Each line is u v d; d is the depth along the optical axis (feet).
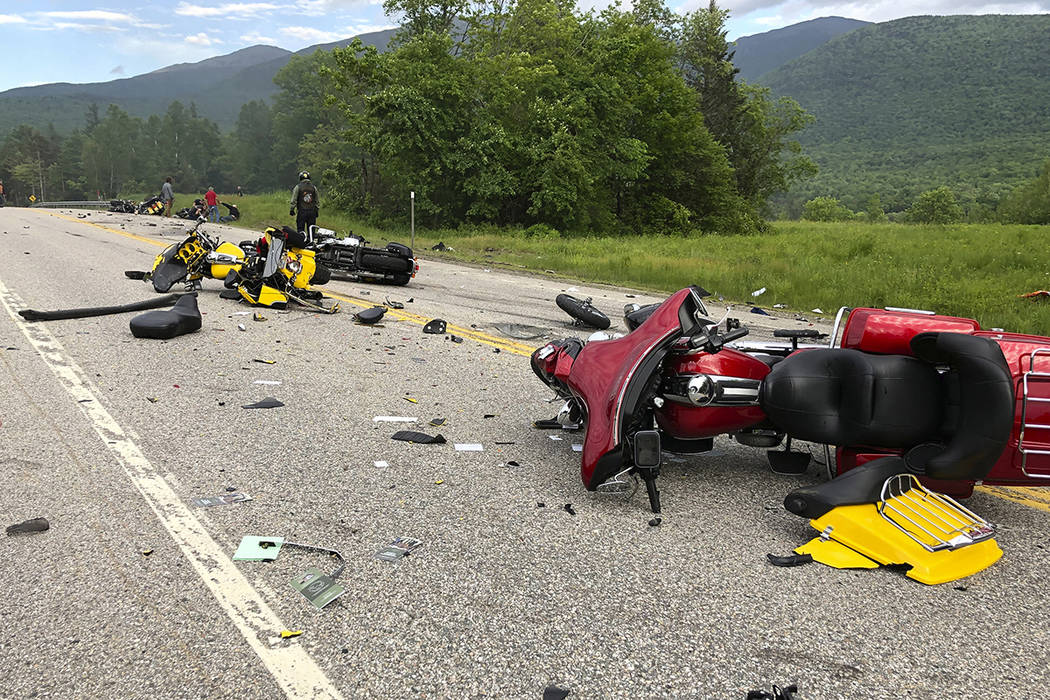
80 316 31.53
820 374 14.21
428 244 86.07
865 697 9.16
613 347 16.08
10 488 14.47
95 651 9.59
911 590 11.80
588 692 9.10
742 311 44.83
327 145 352.49
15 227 79.10
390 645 9.92
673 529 13.87
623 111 130.11
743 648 10.13
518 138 117.70
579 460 17.43
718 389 14.73
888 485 13.46
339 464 16.51
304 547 12.55
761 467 17.53
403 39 120.06
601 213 132.26
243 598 10.93
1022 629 10.77
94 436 17.54
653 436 14.25
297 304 36.45
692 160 147.64
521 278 56.95
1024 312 42.39
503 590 11.43
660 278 56.13
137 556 12.05
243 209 124.67
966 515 13.43
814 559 12.68
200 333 29.60
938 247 82.12
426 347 29.17
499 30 124.06
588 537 13.39
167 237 74.02
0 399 20.08
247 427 18.72
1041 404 13.05
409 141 109.81
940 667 9.82
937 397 13.50
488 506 14.60
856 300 47.24
